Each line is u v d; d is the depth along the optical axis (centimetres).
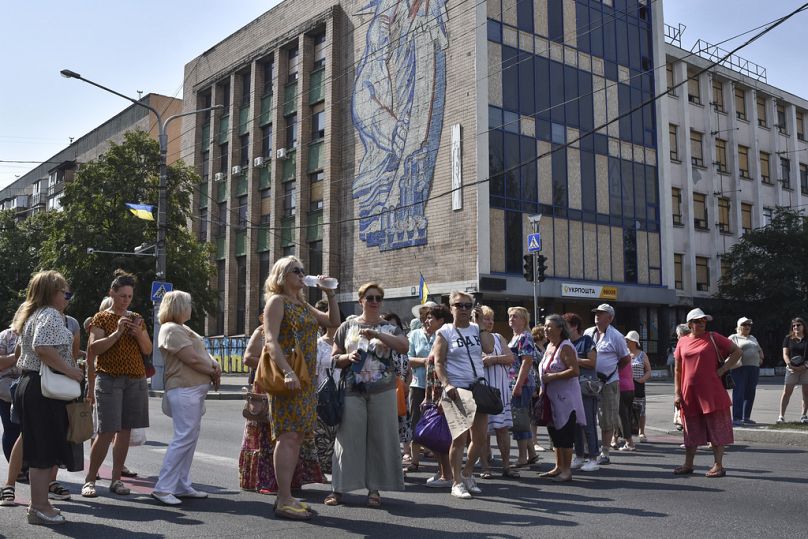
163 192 2270
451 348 703
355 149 3322
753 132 4209
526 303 3077
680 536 527
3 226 4616
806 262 3597
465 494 679
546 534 531
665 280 3416
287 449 583
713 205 3916
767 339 3869
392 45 3162
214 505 635
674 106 3794
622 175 3300
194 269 2875
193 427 654
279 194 3728
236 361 3859
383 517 590
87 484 672
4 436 711
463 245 2788
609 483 763
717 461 804
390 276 3080
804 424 1192
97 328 660
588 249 3123
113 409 667
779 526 559
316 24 3528
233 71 4128
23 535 520
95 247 2695
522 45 2981
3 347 711
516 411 887
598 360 923
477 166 2767
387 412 645
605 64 3297
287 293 588
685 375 820
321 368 745
